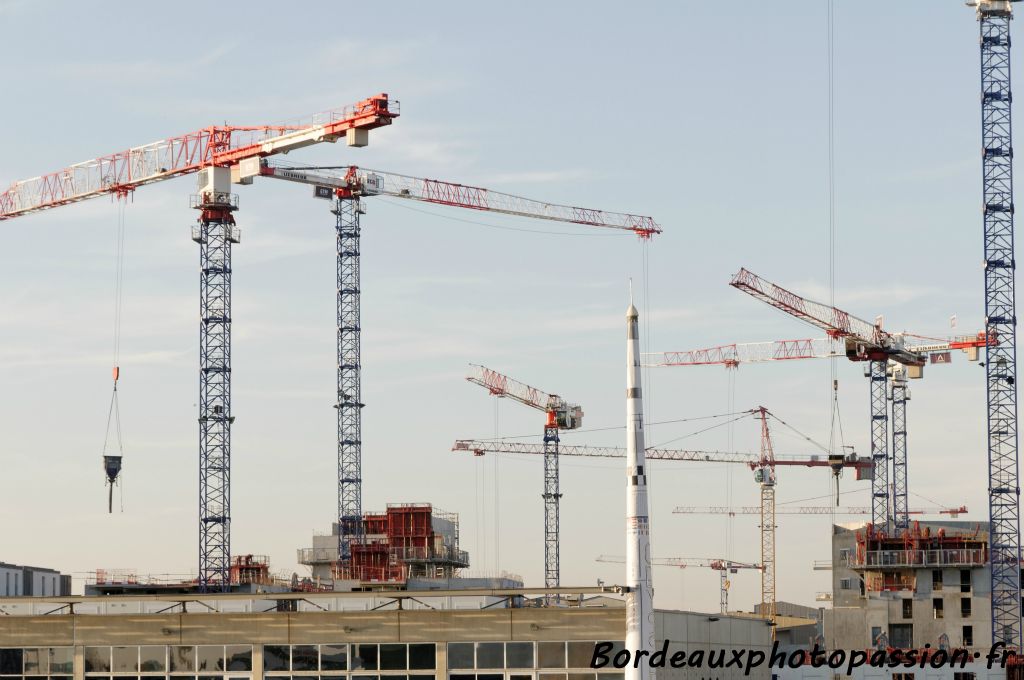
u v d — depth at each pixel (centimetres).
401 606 13325
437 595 13175
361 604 13562
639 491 15200
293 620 13200
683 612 15288
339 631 13125
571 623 12912
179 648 13300
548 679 12888
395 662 13038
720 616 16212
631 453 15350
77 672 13400
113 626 13400
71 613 13512
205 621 13300
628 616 14650
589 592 12812
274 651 13188
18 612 14112
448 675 12975
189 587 18875
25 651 13500
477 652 12962
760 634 17488
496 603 13650
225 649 13262
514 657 12912
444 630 13025
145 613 13488
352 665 13088
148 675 13325
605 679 12838
